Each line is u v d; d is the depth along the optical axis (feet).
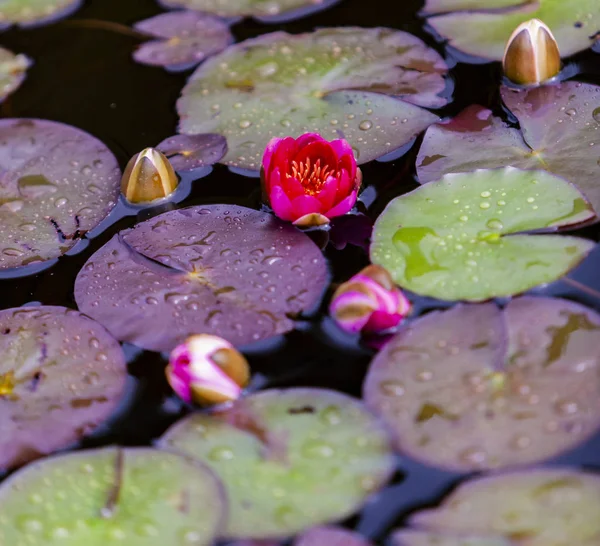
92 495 6.79
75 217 7.34
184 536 6.72
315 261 7.16
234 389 6.91
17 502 6.79
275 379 6.95
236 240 7.22
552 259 7.07
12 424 6.91
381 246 7.14
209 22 7.93
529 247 7.09
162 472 6.81
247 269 7.14
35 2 8.06
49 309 7.11
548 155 7.30
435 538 6.68
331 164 7.25
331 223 7.27
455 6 7.84
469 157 7.34
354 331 7.02
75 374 6.99
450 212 7.19
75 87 7.77
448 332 6.96
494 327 6.95
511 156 7.32
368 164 7.39
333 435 6.83
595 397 6.82
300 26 7.89
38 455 6.87
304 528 6.72
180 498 6.77
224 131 7.51
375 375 6.91
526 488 6.73
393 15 7.87
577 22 7.67
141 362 7.01
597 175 7.23
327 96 7.56
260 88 7.61
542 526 6.68
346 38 7.75
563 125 7.38
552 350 6.90
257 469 6.80
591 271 7.06
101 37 7.94
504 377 6.87
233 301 7.08
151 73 7.79
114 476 6.81
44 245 7.27
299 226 7.25
